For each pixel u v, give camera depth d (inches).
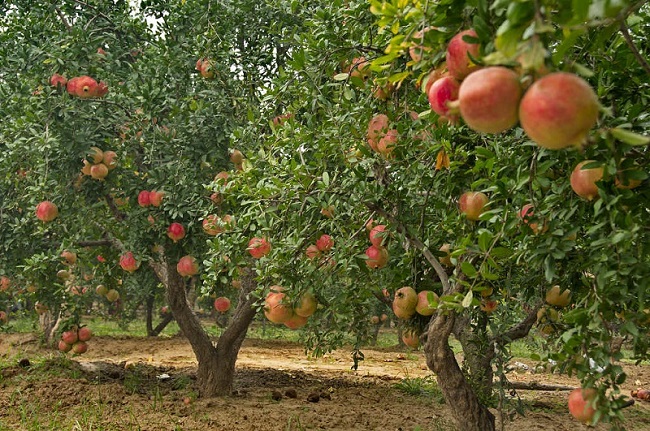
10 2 326.0
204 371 336.5
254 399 333.1
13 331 636.7
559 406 335.3
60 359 370.3
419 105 151.9
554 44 101.2
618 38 99.9
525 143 108.1
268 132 267.0
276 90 183.2
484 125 58.7
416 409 316.2
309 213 177.8
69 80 294.2
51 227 306.0
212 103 290.5
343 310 188.1
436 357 173.9
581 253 119.0
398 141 145.2
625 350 633.0
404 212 172.1
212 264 198.8
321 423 279.1
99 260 380.2
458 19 79.3
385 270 184.7
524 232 109.0
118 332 781.3
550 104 53.7
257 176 189.3
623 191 93.8
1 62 302.8
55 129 281.4
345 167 178.4
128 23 325.1
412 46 84.0
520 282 164.9
